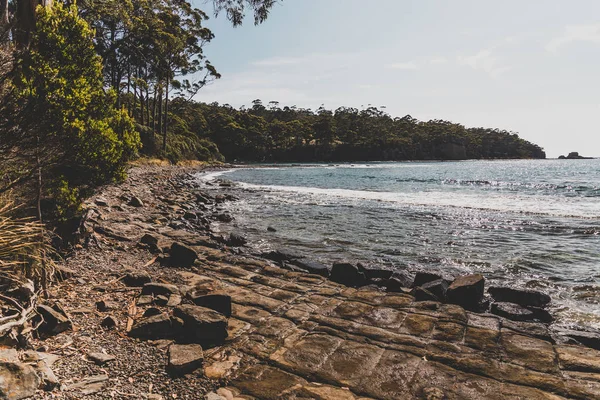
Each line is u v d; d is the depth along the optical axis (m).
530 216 15.55
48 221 6.16
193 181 31.92
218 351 4.07
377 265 8.74
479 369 3.83
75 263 6.25
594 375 3.77
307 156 109.94
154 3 26.92
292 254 8.98
